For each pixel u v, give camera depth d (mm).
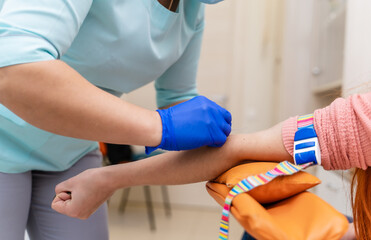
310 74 2676
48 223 890
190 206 3451
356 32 1477
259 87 3379
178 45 833
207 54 3426
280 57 3193
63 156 840
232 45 3395
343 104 579
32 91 457
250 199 465
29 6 500
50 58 480
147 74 817
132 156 2791
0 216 754
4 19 491
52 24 510
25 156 777
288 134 614
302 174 538
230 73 3416
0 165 753
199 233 2678
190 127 545
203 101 573
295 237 428
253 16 3338
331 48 2553
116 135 500
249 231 452
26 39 471
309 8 2664
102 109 479
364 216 592
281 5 3252
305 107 2678
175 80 1000
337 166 582
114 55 721
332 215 450
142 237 2555
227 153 633
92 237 901
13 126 726
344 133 556
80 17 565
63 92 461
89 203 665
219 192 570
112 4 647
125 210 3305
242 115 3410
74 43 693
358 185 597
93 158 963
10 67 458
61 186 680
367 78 1396
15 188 780
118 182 667
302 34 2678
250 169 565
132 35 696
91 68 738
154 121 530
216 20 3396
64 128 488
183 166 651
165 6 737
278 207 533
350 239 729
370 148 541
